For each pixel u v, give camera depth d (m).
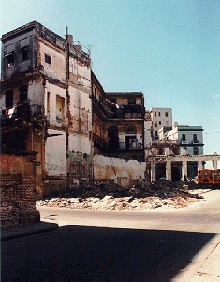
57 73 27.94
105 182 31.97
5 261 6.79
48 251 7.78
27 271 6.02
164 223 12.83
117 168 34.03
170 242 8.74
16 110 26.22
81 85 31.03
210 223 12.64
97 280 5.44
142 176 36.59
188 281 5.38
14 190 11.51
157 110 81.12
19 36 27.56
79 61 31.11
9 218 11.12
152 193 26.41
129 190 26.92
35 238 9.82
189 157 46.75
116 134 42.16
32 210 12.31
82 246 8.35
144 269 6.09
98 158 32.19
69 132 28.53
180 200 22.94
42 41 26.80
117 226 12.20
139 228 11.55
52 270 6.07
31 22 26.55
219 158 45.78
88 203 20.61
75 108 29.81
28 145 24.84
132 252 7.55
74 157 28.80
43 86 26.03
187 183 42.72
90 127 31.88
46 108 26.06
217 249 7.78
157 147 60.00
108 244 8.58
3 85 28.20
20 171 11.83
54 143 26.53
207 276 5.65
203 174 39.22
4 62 28.39
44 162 25.12
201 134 66.50
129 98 43.31
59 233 10.72
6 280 5.47
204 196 28.80
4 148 11.10
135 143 41.66
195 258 6.92
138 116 41.84
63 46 29.12
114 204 19.64
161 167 58.00
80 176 29.25
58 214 16.36
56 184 26.06
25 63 26.83
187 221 13.34
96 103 35.09
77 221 13.77
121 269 6.09
